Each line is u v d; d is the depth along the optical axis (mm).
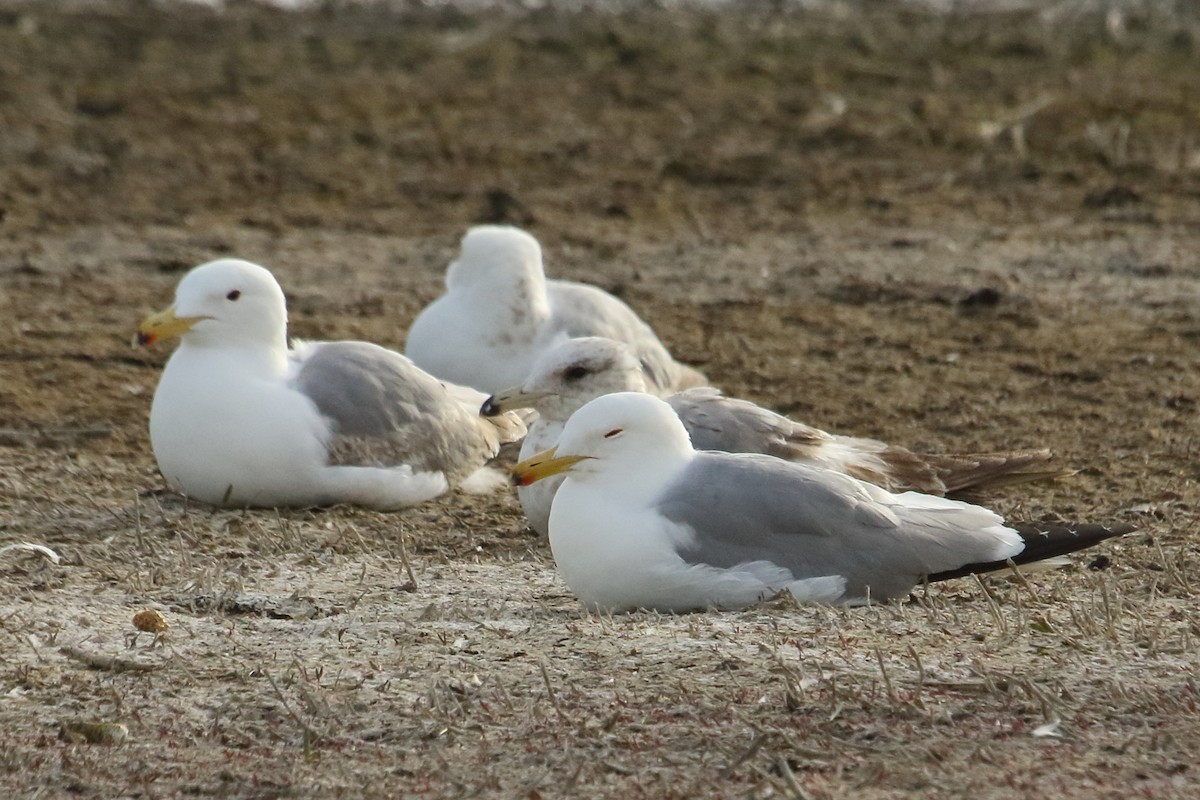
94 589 10859
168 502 13297
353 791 7949
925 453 14172
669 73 31297
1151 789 7812
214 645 9773
